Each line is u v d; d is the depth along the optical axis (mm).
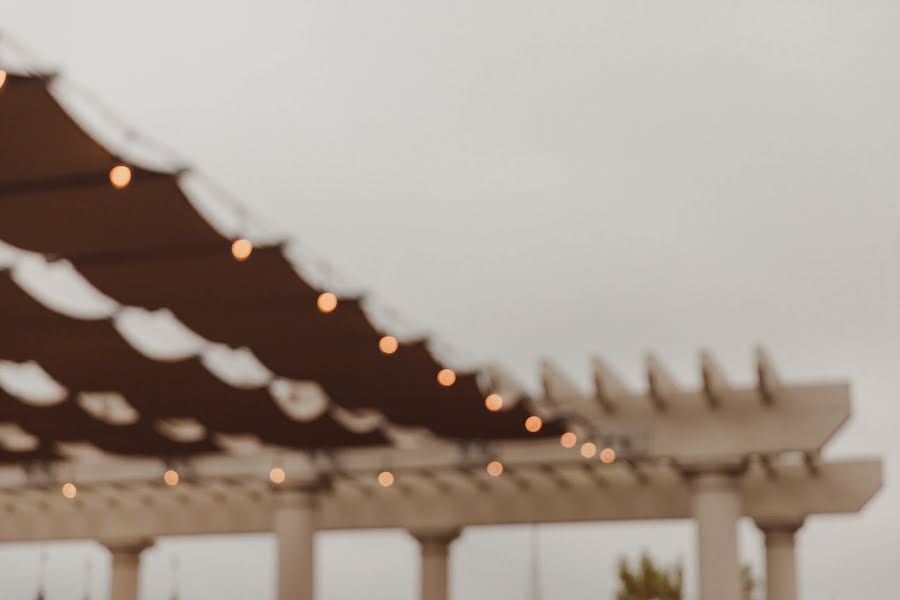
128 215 11031
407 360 14258
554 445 19312
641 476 21688
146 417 16281
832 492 20703
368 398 15758
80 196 10703
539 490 22188
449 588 22594
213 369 14469
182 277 12273
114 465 20953
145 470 20781
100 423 16500
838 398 18250
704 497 18547
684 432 18625
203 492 23922
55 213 11078
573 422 18062
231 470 20375
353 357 14242
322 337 13648
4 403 15727
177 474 20328
